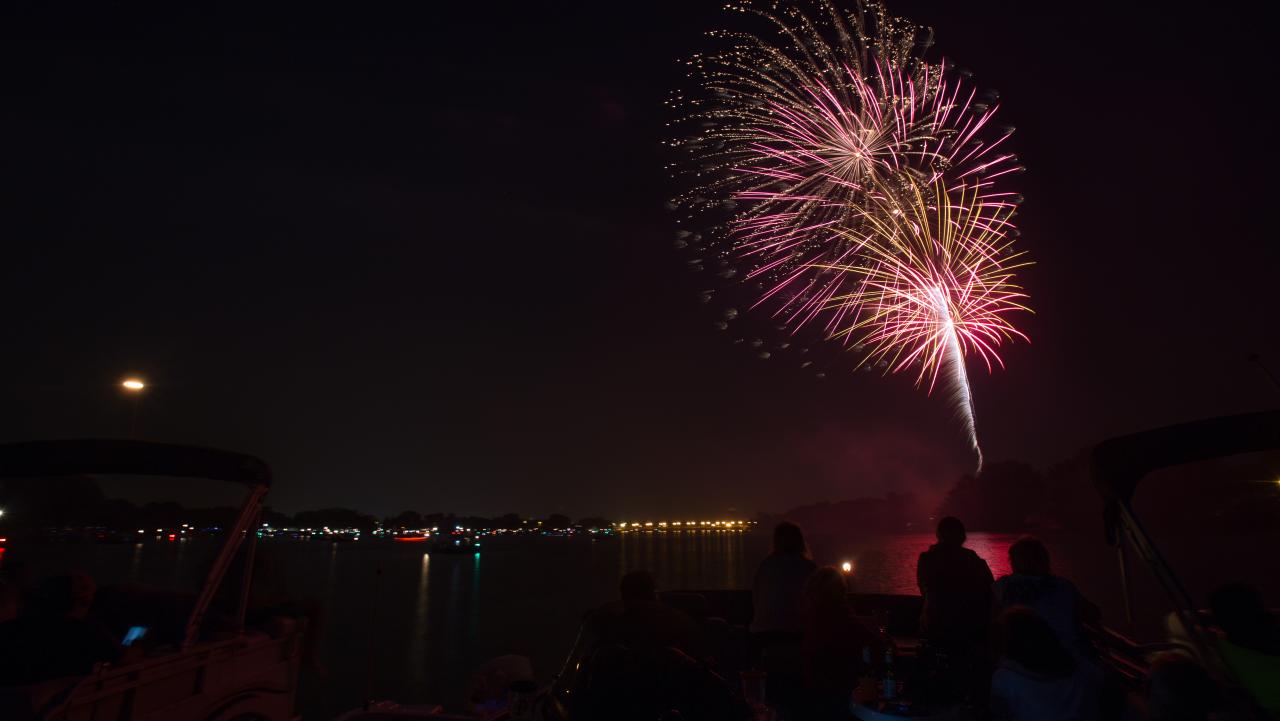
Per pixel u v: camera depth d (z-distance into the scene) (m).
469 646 40.12
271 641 6.56
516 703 5.37
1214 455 4.34
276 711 6.57
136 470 6.31
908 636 7.41
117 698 4.81
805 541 6.52
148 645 5.68
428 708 6.82
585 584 90.62
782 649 5.84
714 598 7.86
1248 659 3.91
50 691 4.38
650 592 4.82
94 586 5.32
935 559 5.91
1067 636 4.92
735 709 3.88
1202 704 3.74
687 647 4.07
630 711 3.69
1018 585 5.15
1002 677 4.14
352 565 146.88
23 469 6.25
